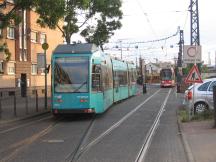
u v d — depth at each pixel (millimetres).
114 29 43719
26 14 46094
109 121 23422
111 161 12023
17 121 24000
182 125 19953
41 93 49844
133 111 29703
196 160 11680
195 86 25438
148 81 123438
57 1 25016
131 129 19609
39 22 30875
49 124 22422
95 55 25188
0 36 31734
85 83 24375
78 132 18828
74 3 34938
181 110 28141
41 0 24859
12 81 43469
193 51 23891
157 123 21953
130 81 47531
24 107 32344
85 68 24484
